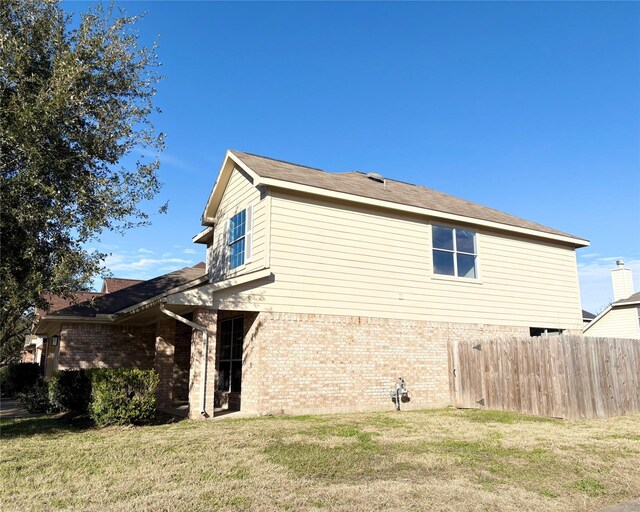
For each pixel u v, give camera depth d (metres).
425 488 5.49
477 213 16.33
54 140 9.79
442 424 10.18
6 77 9.27
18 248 9.53
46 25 10.15
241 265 13.60
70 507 4.90
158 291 18.22
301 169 14.96
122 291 18.55
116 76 10.77
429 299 14.23
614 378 11.91
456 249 15.16
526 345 12.05
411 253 14.16
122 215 10.45
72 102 9.67
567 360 11.15
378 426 9.84
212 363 11.34
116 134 10.55
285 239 12.23
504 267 16.06
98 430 9.73
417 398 13.42
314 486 5.57
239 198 14.30
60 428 10.27
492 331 15.29
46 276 9.77
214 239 16.30
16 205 9.20
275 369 11.63
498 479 5.93
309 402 11.91
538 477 6.04
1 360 10.66
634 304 27.41
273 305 11.87
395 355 13.30
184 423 10.37
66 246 10.24
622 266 29.80
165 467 6.44
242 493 5.31
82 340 16.44
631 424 10.21
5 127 9.05
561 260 17.64
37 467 6.56
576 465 6.63
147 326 17.44
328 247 12.80
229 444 7.86
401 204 13.87
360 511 4.77
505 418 11.09
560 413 11.06
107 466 6.54
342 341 12.59
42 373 22.61
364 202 13.27
